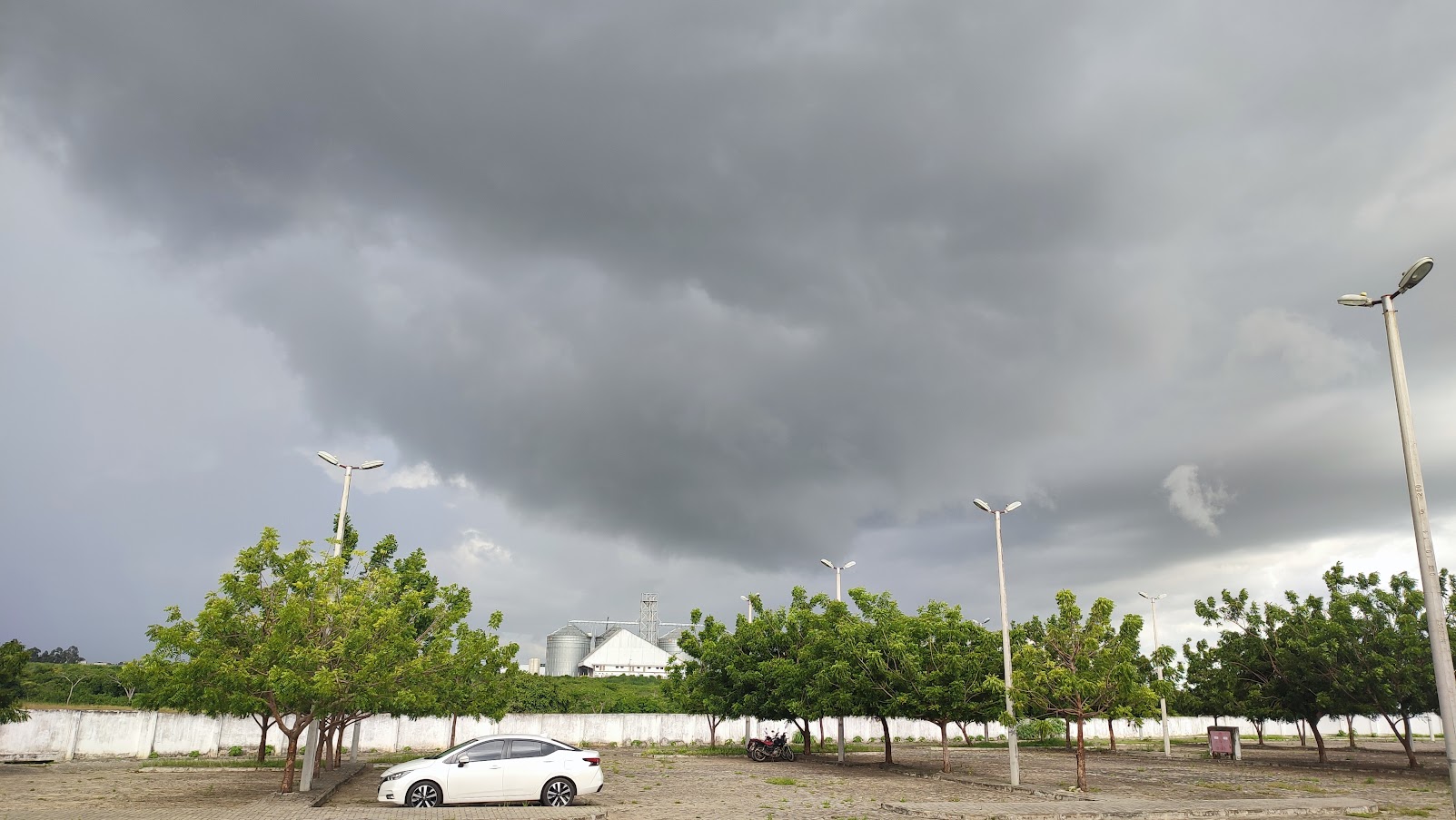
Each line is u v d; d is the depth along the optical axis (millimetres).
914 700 33156
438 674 26453
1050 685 27000
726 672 43562
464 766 20906
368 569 31234
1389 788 28750
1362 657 32906
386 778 21109
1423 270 16359
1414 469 16172
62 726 39781
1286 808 21531
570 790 21359
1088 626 27750
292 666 22094
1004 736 67750
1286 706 38781
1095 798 24547
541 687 67875
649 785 28422
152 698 26484
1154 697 26500
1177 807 21391
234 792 24156
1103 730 71312
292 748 23172
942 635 33844
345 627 23453
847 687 36000
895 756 45375
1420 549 15797
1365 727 84125
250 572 24156
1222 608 40156
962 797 25250
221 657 22531
